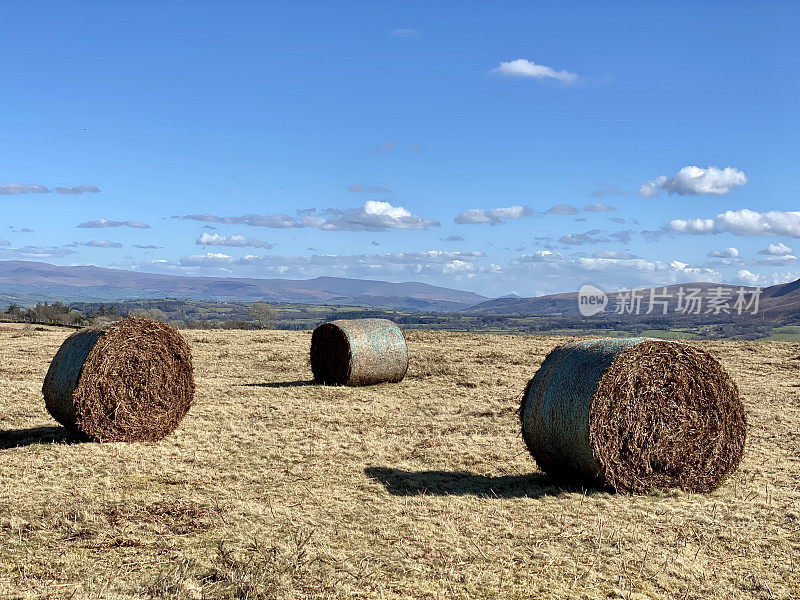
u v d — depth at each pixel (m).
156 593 6.38
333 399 18.42
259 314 74.81
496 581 6.62
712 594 6.38
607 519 8.53
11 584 6.49
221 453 12.16
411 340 32.22
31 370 23.09
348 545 7.62
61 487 9.75
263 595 6.33
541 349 29.19
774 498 9.43
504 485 10.33
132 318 13.52
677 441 9.93
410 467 11.36
